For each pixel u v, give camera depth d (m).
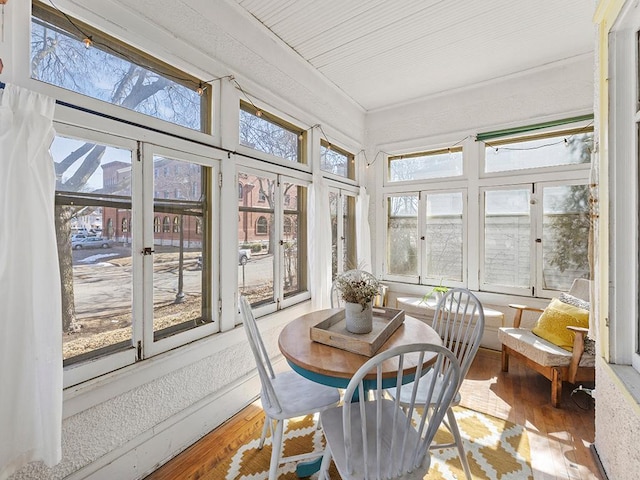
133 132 1.65
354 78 3.35
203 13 2.02
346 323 1.66
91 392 1.46
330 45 2.74
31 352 1.21
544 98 3.16
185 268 1.95
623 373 1.40
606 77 1.49
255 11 2.30
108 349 1.57
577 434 1.97
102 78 1.55
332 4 2.25
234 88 2.25
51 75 1.37
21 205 1.18
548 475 1.63
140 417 1.66
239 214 2.36
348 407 1.04
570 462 1.72
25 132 1.19
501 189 3.41
